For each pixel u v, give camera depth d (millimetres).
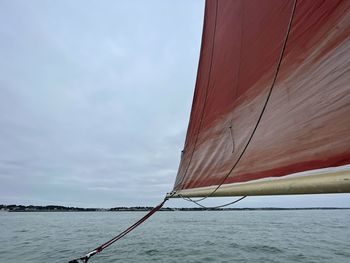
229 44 3729
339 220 50000
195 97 5117
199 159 4160
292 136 1970
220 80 3861
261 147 2365
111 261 13758
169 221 55969
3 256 15445
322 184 1354
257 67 2803
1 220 66375
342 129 1549
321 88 1783
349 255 14109
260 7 2893
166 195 4816
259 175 2250
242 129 2920
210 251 16469
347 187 1197
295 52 2150
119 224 47156
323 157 1623
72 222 56250
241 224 41938
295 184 1593
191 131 4895
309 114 1843
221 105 3635
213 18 4766
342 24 1694
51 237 25766
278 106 2260
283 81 2250
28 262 13641
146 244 19750
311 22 2002
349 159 1448
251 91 2863
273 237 22844
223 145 3350
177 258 14430
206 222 50656
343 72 1633
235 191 2457
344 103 1581
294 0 2250
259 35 2863
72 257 14867
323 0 1879
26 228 38406
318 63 1854
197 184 3912
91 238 24438
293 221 48219
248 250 16531
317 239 20734
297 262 12836
